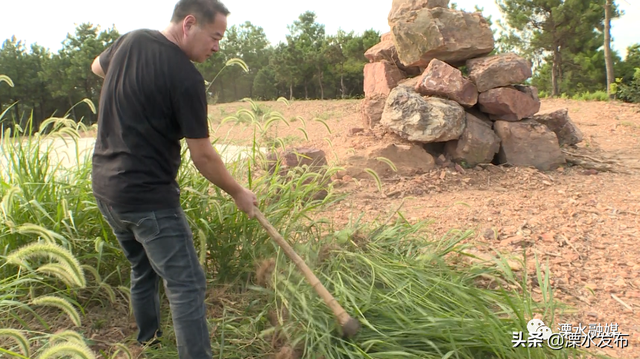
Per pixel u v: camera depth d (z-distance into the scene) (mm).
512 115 7773
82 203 3510
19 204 3441
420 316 3027
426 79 7680
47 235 2824
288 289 3203
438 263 3471
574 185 6859
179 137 2684
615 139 10195
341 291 3156
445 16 7969
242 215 3602
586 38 30719
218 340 3068
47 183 3498
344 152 7523
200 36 2645
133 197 2537
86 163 3764
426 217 5547
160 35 2594
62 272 2586
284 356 2834
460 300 3168
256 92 49438
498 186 6875
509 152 7645
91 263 3555
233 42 54781
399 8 8680
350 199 6270
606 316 3482
